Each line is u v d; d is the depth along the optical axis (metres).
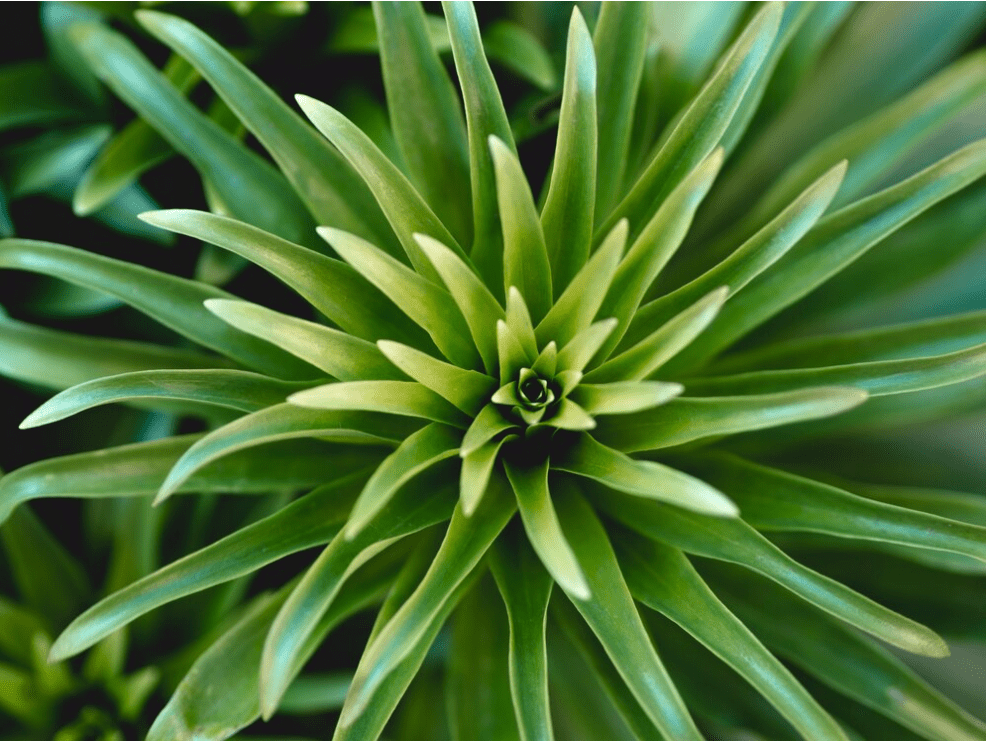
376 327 0.32
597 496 0.33
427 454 0.29
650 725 0.32
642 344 0.30
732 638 0.30
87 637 0.31
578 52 0.30
